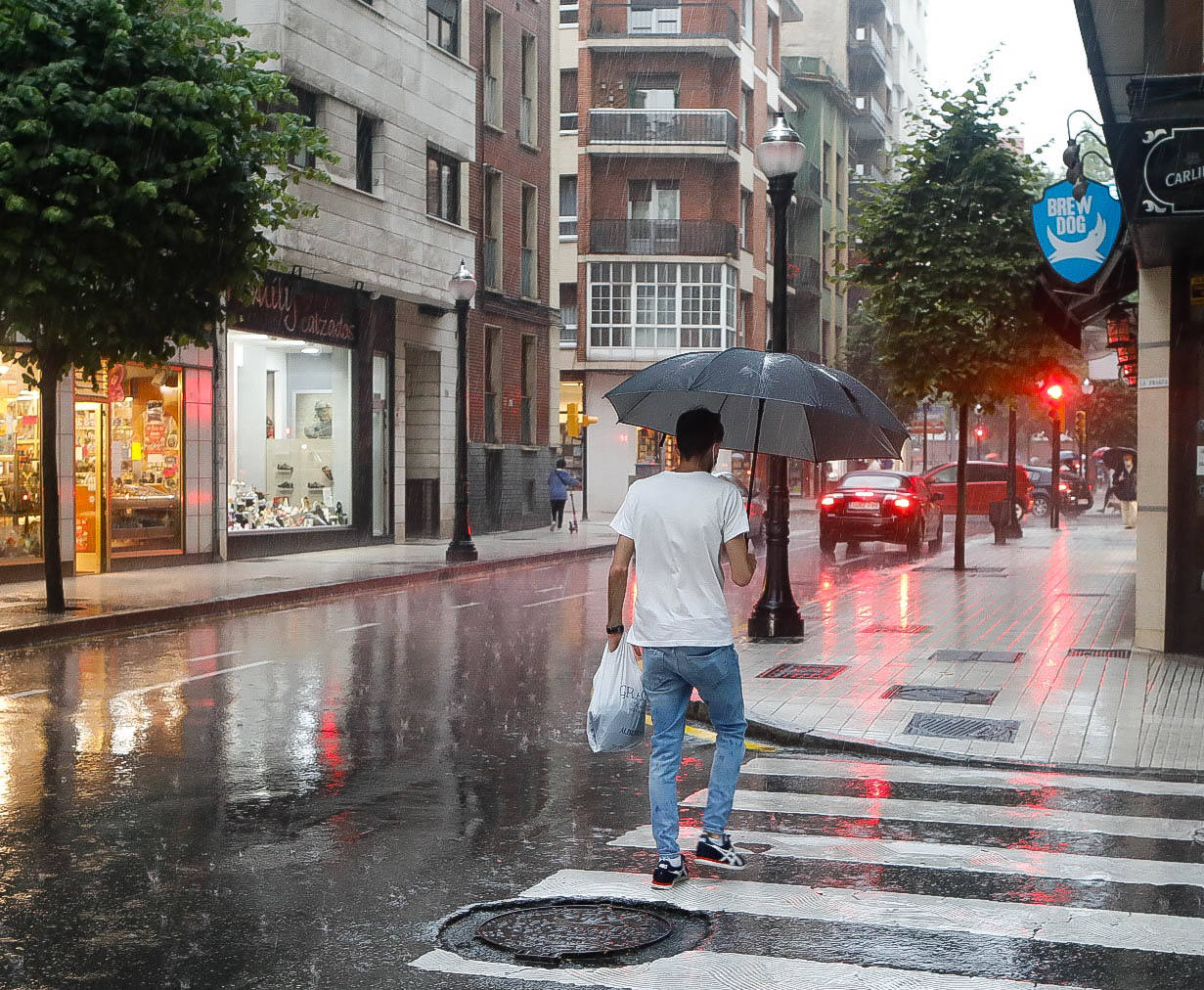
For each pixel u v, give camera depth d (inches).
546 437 1502.2
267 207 904.3
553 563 1055.0
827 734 358.3
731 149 1959.9
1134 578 861.2
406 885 225.3
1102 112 415.5
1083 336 656.4
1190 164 409.4
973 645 536.4
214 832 259.4
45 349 600.7
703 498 230.1
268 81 640.4
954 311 832.9
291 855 243.6
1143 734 360.5
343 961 189.3
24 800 284.8
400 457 1187.3
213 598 690.8
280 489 1047.0
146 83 579.5
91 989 178.7
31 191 560.7
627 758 334.0
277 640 570.3
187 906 213.9
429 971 185.2
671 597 228.2
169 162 593.9
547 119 1486.2
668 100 1963.6
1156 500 508.1
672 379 245.9
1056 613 653.3
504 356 1387.8
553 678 465.7
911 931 202.4
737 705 235.0
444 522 1263.5
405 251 1109.7
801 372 242.4
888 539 1072.2
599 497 1972.2
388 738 358.0
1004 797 295.3
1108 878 231.9
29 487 790.5
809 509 2032.5
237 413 989.8
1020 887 225.8
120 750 338.3
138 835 256.5
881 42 3051.2
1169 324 494.3
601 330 1956.2
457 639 575.5
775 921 207.2
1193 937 200.1
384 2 1067.9
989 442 3206.2
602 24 1951.3
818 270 2448.3
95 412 852.0
